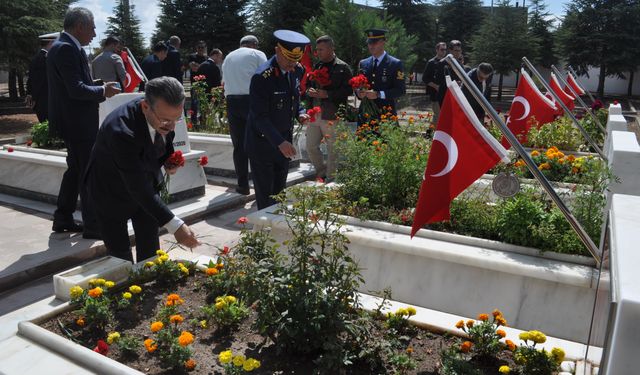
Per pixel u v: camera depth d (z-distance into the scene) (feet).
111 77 28.27
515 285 11.83
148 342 7.61
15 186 21.58
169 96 9.17
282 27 83.76
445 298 12.51
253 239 9.55
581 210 12.73
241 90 20.97
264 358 7.82
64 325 8.45
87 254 15.72
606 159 14.61
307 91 22.59
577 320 11.28
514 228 12.51
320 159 23.99
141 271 10.02
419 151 16.63
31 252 15.44
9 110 60.49
